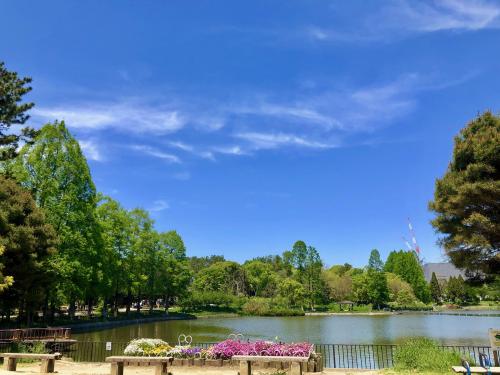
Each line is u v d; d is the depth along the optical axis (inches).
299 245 3873.0
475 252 573.6
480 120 598.5
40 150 1334.9
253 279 4045.3
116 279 1803.6
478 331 1643.7
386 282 3703.3
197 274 3973.9
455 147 605.6
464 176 568.1
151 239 2246.6
